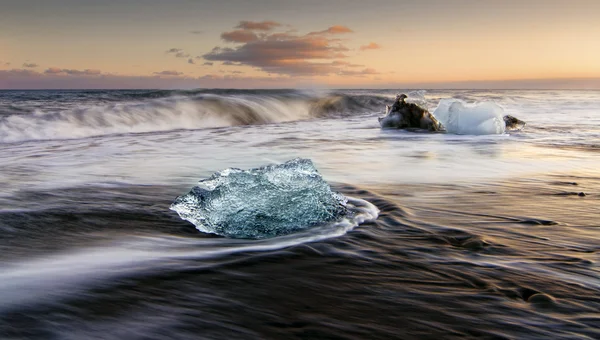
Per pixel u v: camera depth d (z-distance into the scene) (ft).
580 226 11.00
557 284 7.48
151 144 29.40
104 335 5.79
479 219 11.59
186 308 6.58
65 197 14.11
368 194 14.30
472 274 7.93
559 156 23.40
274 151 25.75
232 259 8.68
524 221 11.41
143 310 6.50
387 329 6.01
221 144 29.27
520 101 97.30
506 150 25.86
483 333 5.90
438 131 37.73
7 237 10.07
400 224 11.05
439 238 10.01
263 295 7.06
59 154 24.45
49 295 6.95
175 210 12.26
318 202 11.50
